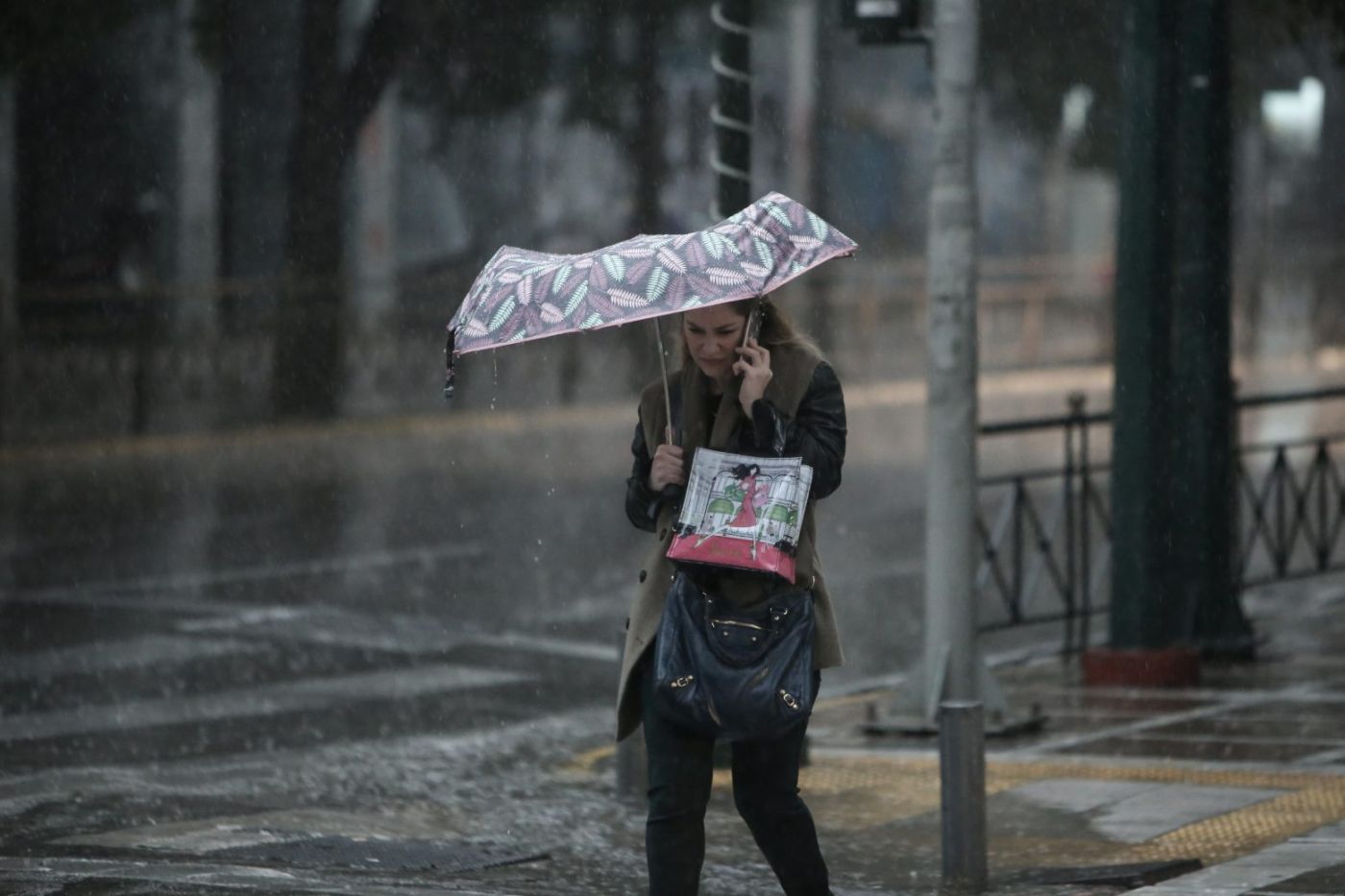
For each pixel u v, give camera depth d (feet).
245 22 331.16
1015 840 78.79
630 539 180.24
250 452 256.11
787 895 57.47
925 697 104.99
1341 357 424.05
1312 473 148.05
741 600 54.49
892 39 101.04
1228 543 127.95
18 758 99.50
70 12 260.83
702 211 389.80
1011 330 430.20
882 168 462.19
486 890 68.54
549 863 77.15
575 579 159.33
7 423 272.92
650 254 53.01
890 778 93.25
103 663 125.29
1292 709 109.50
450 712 113.09
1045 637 143.02
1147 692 116.16
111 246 342.03
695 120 375.45
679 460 55.62
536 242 386.32
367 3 332.19
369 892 66.13
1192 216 125.70
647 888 72.02
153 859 75.66
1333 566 149.59
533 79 313.94
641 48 329.93
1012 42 312.91
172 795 90.94
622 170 388.37
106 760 99.30
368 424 293.02
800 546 55.36
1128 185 120.98
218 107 341.41
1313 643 135.74
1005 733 101.71
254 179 334.85
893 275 429.79
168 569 161.89
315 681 121.19
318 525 187.73
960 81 99.50
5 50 258.37
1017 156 478.59
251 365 308.60
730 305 54.60
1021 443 262.67
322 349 305.32
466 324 54.03
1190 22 125.08
